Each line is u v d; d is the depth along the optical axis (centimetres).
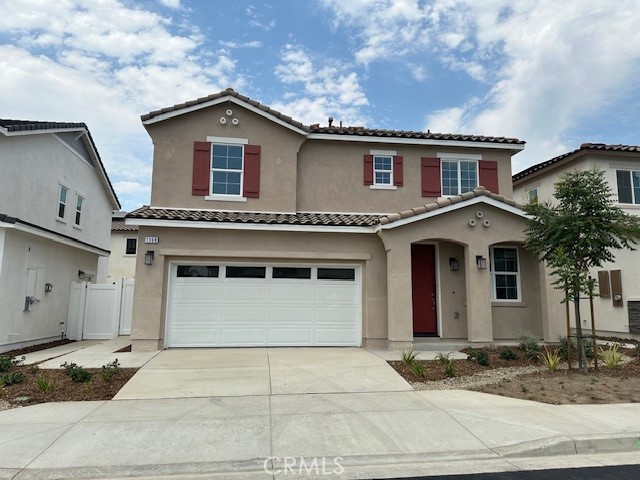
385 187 1514
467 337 1377
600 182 1049
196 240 1277
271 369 1009
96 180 2105
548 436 634
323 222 1292
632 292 1506
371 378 949
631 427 670
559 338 1277
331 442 619
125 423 682
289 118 1427
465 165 1583
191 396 820
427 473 539
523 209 1280
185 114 1409
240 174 1430
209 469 546
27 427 664
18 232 1356
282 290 1327
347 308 1346
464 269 1411
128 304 1680
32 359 1150
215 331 1285
